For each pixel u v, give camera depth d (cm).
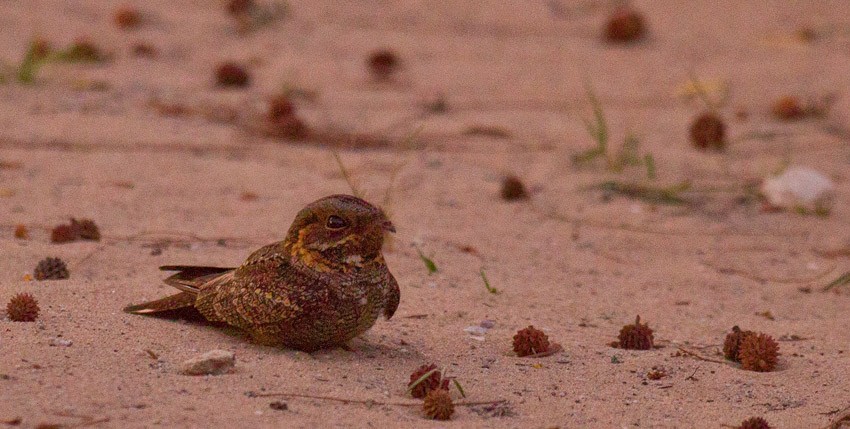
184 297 1169
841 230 1866
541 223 1827
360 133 2278
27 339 1066
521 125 2438
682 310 1450
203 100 2483
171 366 1039
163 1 3444
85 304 1209
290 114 2255
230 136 2197
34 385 950
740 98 2723
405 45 3130
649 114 2573
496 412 1008
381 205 1756
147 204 1736
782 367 1207
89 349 1060
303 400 982
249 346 1124
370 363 1114
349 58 2995
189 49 3002
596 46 3180
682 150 2281
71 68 2708
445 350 1192
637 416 1027
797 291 1571
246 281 1111
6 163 1875
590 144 2300
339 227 1072
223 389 989
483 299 1416
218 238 1591
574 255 1678
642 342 1256
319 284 1078
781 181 2003
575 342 1262
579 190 2005
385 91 2691
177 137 2152
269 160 2064
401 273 1506
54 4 3300
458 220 1803
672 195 1997
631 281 1573
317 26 3272
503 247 1689
